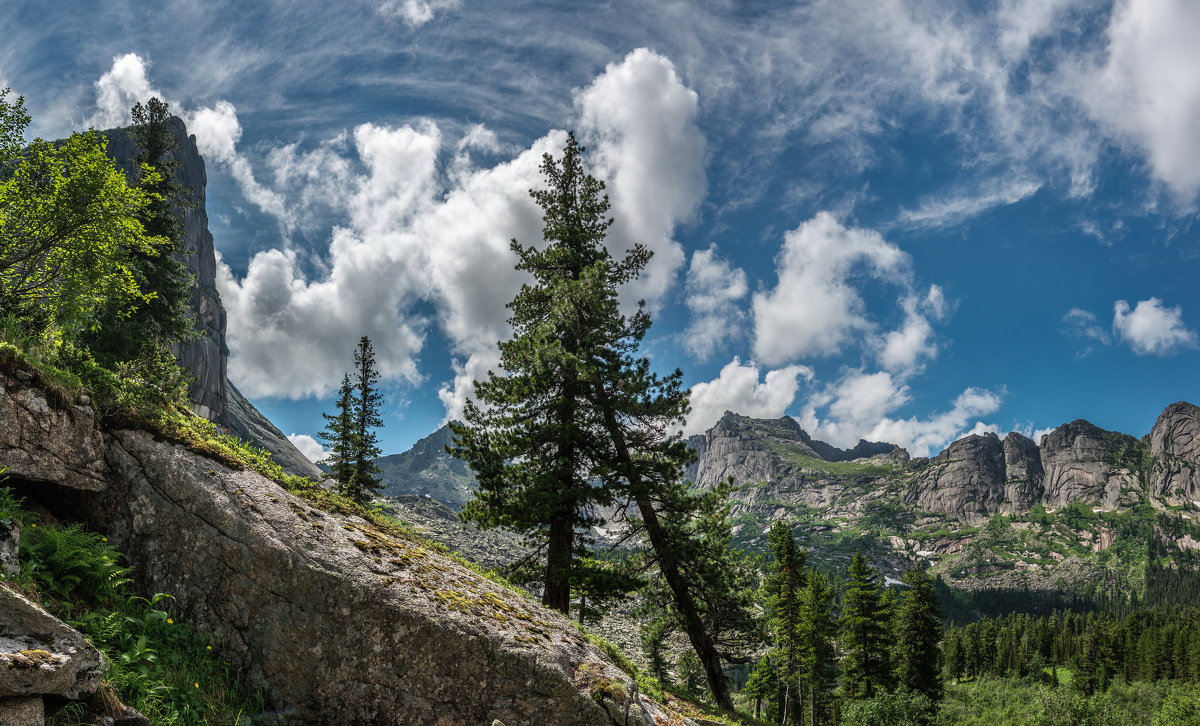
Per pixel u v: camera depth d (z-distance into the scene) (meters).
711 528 22.45
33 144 12.05
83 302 12.06
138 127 27.59
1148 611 169.75
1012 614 188.00
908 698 51.19
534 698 7.30
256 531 7.61
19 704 4.59
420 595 7.72
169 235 24.75
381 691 7.12
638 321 23.33
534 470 21.09
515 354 22.31
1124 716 64.94
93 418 8.20
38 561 6.55
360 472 33.62
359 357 35.47
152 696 5.99
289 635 7.23
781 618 52.53
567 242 25.70
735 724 15.28
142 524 7.87
